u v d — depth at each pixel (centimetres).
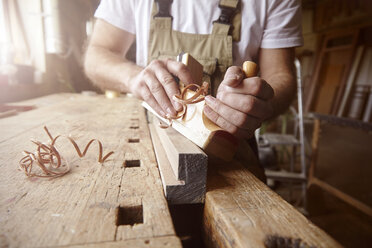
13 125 75
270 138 202
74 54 217
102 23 79
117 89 74
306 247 27
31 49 176
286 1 71
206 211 38
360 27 474
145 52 77
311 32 596
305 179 171
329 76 550
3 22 157
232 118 41
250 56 76
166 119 56
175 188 38
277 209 34
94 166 46
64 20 185
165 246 26
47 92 184
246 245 27
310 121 496
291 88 66
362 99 474
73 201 34
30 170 42
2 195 35
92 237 27
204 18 71
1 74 123
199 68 56
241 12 70
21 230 28
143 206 33
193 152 38
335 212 172
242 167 48
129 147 57
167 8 71
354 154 302
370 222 160
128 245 26
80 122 84
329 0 534
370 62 469
